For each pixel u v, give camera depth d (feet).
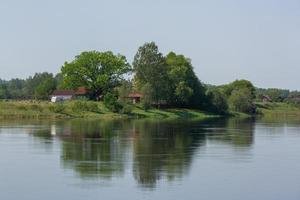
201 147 274.98
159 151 255.70
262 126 463.83
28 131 361.10
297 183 179.73
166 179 183.83
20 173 193.88
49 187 170.40
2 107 546.26
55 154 241.96
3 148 263.08
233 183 178.81
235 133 370.73
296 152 258.78
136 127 418.31
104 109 597.52
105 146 274.77
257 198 158.92
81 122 481.87
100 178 184.65
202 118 614.75
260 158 235.81
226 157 237.86
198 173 195.72
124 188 168.86
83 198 156.56
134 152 251.39
